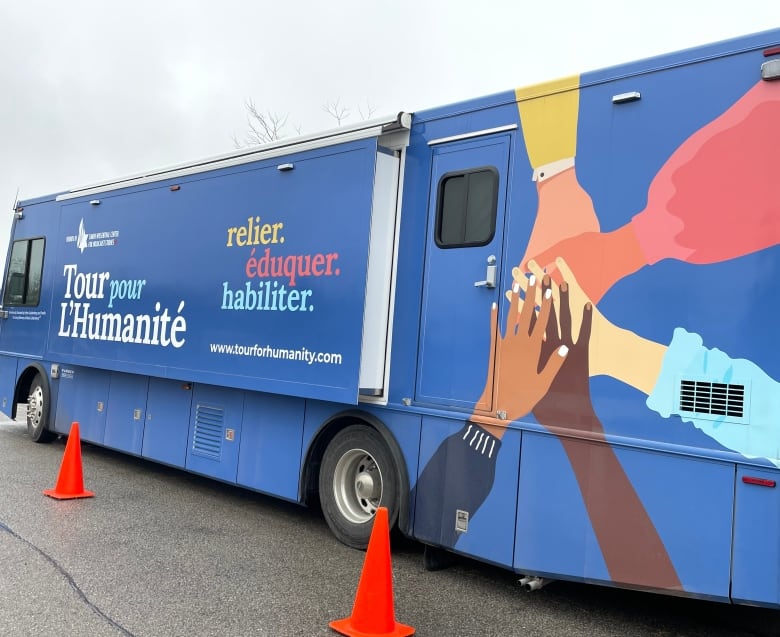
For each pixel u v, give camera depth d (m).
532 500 4.05
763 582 3.29
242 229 6.01
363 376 4.84
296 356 5.32
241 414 6.21
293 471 5.63
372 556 3.68
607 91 3.98
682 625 4.08
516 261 4.27
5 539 5.07
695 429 3.53
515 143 4.36
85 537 5.24
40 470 7.51
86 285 8.21
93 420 8.20
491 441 4.28
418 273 4.82
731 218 3.51
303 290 5.34
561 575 3.89
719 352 3.49
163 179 7.06
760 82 3.48
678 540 3.53
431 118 4.84
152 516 5.95
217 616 3.87
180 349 6.57
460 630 3.86
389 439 4.84
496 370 4.30
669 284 3.67
